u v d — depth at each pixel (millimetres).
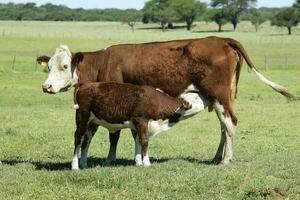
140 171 10188
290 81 36969
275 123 20125
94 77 11859
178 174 10031
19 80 33781
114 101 10797
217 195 8984
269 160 11562
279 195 8914
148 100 10781
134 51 11648
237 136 17156
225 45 11375
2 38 82438
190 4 145500
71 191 9297
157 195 9000
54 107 24359
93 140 16016
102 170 10312
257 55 64500
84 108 10938
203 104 11477
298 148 14547
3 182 9969
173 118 11102
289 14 123250
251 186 9273
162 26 146875
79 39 87188
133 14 160625
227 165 11109
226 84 11359
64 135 16656
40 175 10367
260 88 33812
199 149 14625
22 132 16953
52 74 11688
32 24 156000
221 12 143375
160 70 11445
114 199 8836
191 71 11344
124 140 16125
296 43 87688
